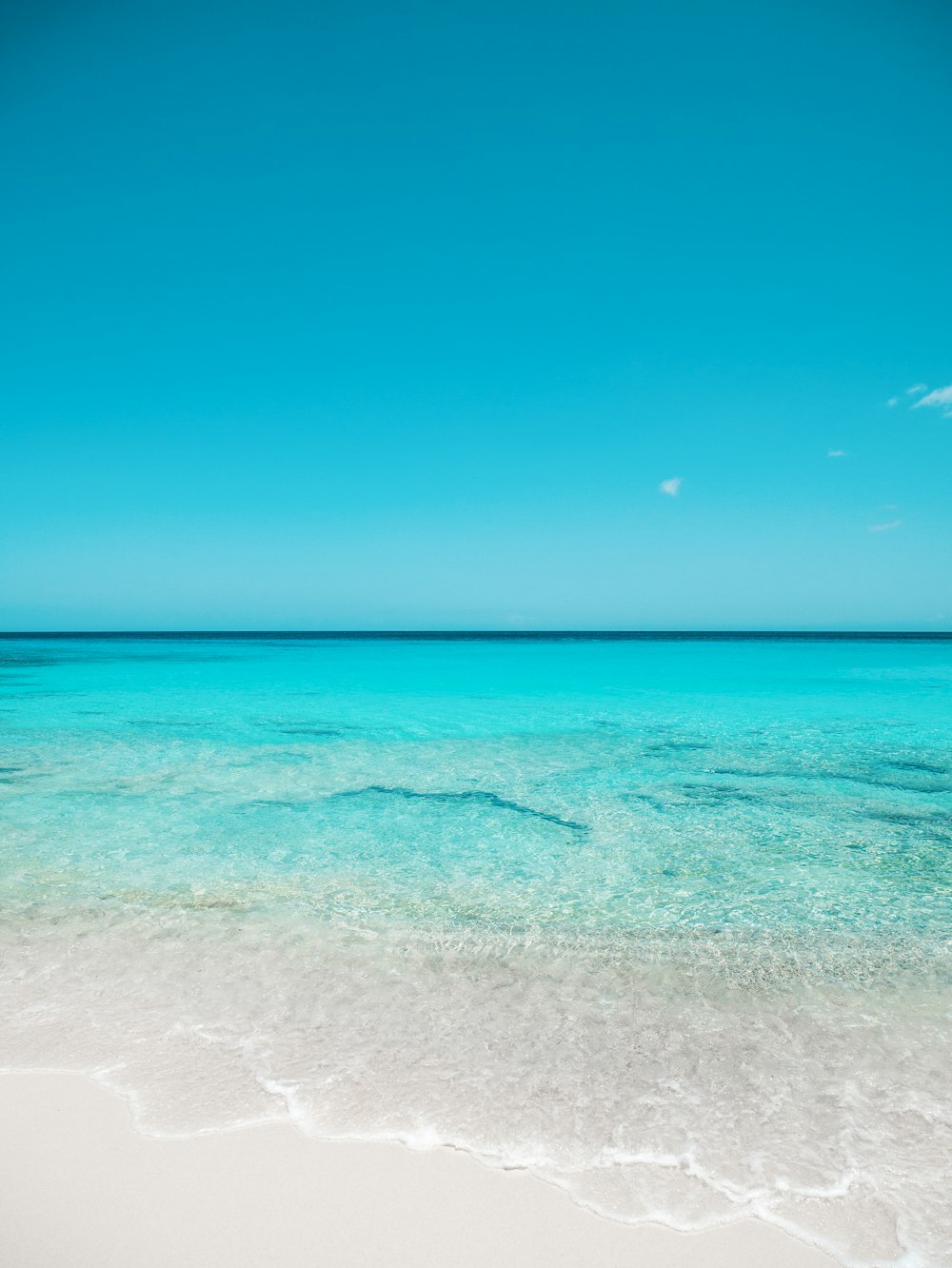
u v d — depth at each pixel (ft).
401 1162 8.90
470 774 31.73
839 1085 10.44
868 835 23.29
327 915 16.87
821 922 16.49
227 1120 9.60
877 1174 8.73
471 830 23.72
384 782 30.32
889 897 18.13
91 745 38.47
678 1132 9.45
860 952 14.98
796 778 31.12
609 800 27.58
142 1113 9.73
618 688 69.26
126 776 31.17
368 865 20.36
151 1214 8.16
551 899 17.95
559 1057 11.14
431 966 14.25
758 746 38.04
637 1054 11.24
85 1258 7.64
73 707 54.39
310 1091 10.23
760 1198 8.38
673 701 58.34
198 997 12.94
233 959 14.53
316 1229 7.98
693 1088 10.37
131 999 12.86
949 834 23.32
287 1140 9.25
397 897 18.04
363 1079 10.53
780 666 100.53
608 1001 12.94
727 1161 8.93
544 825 24.30
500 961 14.48
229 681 78.13
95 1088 10.25
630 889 18.63
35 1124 9.48
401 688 69.46
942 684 72.43
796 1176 8.70
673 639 319.27
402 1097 10.13
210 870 19.86
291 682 77.41
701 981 13.66
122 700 59.47
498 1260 7.61
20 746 38.17
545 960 14.58
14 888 18.43
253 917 16.72
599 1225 8.04
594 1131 9.46
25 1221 8.05
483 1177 8.70
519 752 36.70
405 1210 8.21
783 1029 11.96
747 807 26.45
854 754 36.11
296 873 19.70
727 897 18.08
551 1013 12.48
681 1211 8.21
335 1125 9.53
